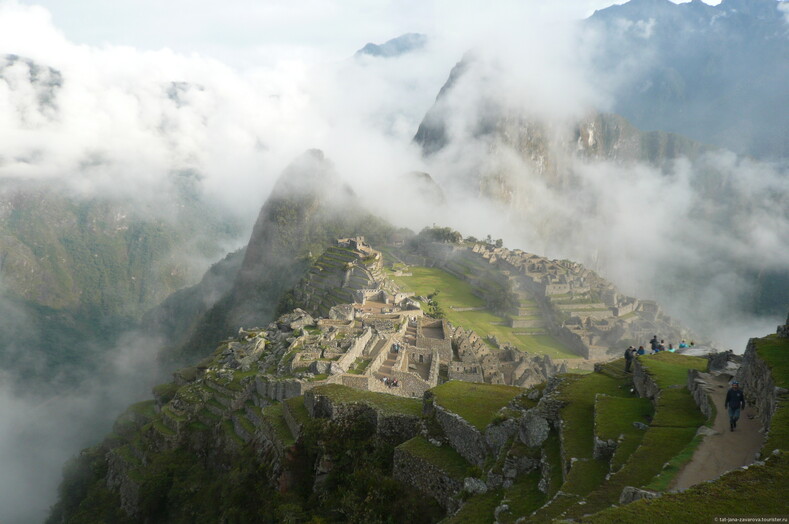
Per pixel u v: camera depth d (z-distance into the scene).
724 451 19.05
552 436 25.95
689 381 27.02
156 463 63.28
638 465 19.36
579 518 14.95
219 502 47.28
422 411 33.88
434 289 198.88
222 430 59.09
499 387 35.50
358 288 141.00
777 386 20.28
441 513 26.41
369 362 59.41
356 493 29.67
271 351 73.88
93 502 72.50
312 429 35.56
